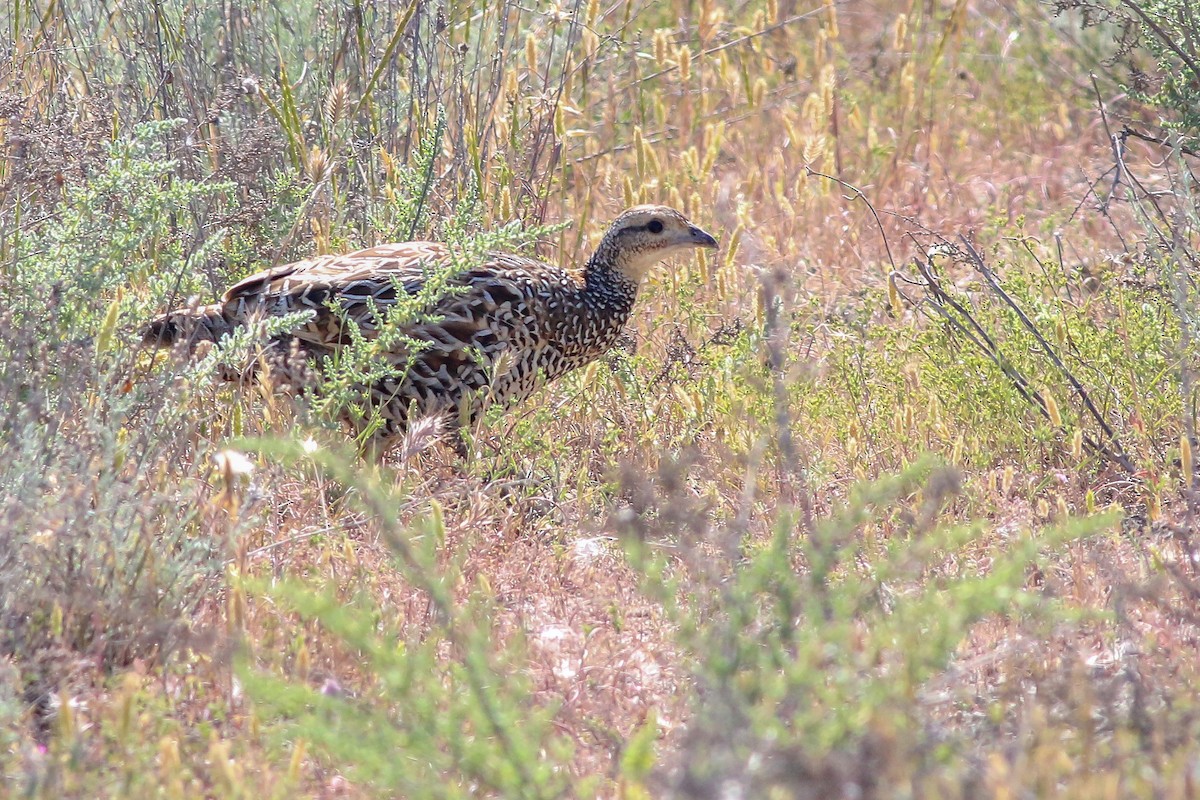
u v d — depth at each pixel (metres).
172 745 6.37
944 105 21.52
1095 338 11.98
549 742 7.02
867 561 9.56
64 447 8.23
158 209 10.21
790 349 13.27
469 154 14.89
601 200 17.50
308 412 9.92
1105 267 14.41
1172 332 11.70
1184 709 6.93
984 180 19.42
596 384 12.57
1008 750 6.50
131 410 9.29
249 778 6.58
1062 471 11.02
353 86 15.08
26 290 9.48
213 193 12.53
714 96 20.39
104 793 6.48
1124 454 11.08
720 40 22.14
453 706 6.46
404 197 13.80
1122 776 6.28
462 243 10.92
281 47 15.57
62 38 15.27
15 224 11.08
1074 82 21.66
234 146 13.66
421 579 7.17
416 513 10.00
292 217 12.87
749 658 6.33
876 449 11.24
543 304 11.80
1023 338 11.91
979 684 7.74
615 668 8.21
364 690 7.82
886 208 18.38
